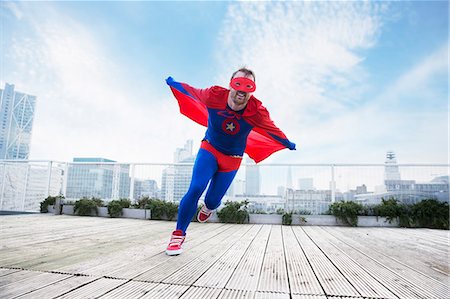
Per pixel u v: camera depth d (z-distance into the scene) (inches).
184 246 128.8
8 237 150.1
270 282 75.6
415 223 252.8
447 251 131.3
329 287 72.7
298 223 263.9
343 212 258.8
